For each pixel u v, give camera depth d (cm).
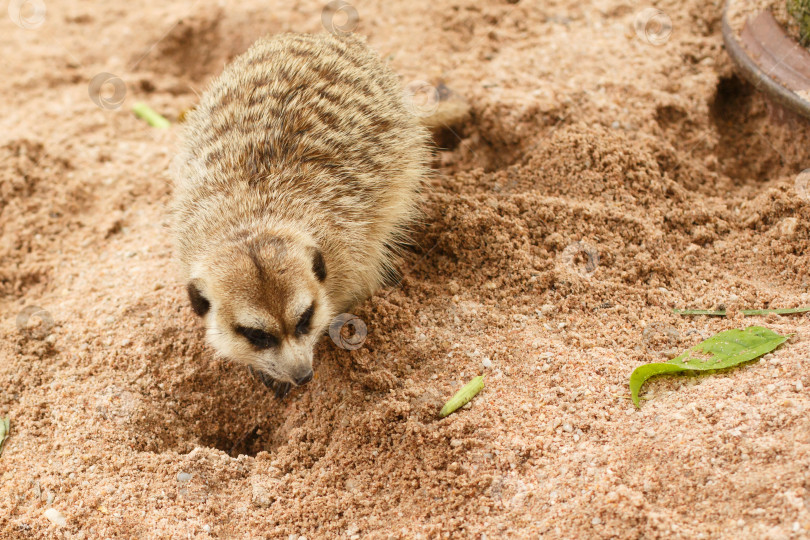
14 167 207
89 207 206
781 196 195
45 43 239
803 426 181
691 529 179
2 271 201
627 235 195
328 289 192
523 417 187
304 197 192
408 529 183
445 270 196
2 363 194
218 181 193
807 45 197
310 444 189
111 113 216
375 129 197
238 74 199
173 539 185
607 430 185
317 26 219
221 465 188
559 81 206
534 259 195
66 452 189
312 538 185
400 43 215
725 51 205
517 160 203
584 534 181
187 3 242
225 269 187
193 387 194
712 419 183
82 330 196
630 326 191
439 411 188
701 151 201
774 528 178
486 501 184
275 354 187
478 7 217
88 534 185
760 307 190
